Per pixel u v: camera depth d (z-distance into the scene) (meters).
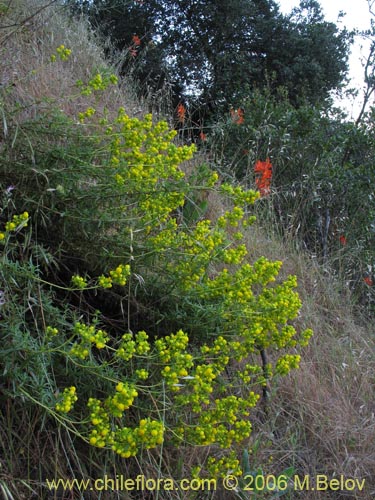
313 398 3.07
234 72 10.45
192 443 2.08
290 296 2.32
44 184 2.27
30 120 2.47
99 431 1.75
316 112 6.13
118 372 1.98
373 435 2.96
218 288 2.30
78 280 1.93
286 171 5.67
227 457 2.39
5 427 1.87
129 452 1.70
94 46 5.51
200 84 9.77
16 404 1.93
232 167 5.50
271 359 3.16
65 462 2.00
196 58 10.09
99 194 2.22
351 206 5.27
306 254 4.58
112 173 2.26
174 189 2.28
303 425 2.88
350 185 5.24
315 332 3.65
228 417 2.10
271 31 11.35
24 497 1.84
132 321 2.37
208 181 2.34
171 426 2.12
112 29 8.87
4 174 2.26
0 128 2.39
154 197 2.27
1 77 3.20
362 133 5.98
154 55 8.72
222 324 2.34
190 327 2.31
